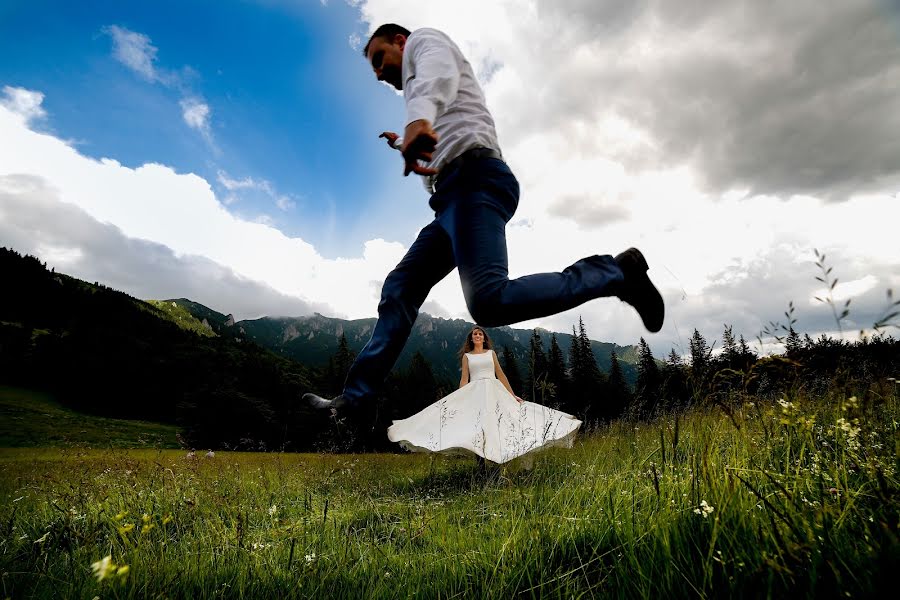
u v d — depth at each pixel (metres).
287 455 8.40
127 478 3.49
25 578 1.79
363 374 1.89
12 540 2.45
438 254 1.97
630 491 1.95
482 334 6.82
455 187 1.68
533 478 3.27
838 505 1.14
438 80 1.54
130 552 1.82
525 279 1.58
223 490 3.63
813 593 0.93
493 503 2.88
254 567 1.79
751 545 1.17
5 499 3.40
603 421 5.34
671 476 1.83
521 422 5.45
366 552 2.05
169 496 3.25
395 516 3.18
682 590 1.14
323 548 2.13
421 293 2.00
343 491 4.22
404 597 1.58
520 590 1.52
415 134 1.41
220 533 2.22
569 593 1.37
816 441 1.62
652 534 1.48
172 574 1.74
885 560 0.85
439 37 1.75
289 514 3.21
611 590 1.33
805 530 1.06
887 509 0.98
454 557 1.82
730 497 1.35
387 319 1.93
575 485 2.67
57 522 2.34
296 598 1.61
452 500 3.51
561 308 1.60
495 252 1.60
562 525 1.86
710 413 1.90
